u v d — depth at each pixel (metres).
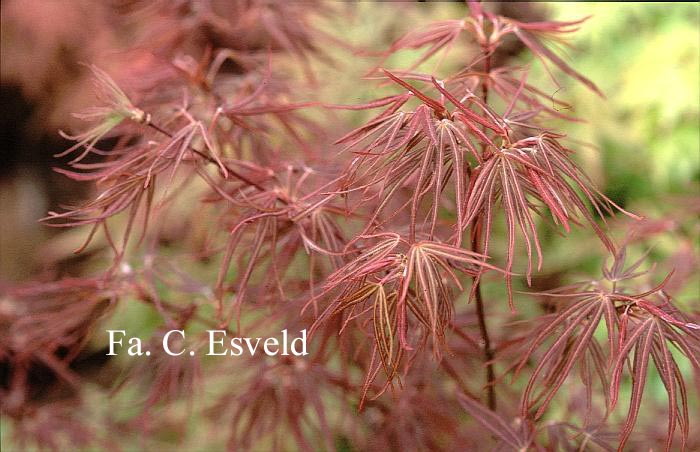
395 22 0.99
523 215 0.46
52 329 0.62
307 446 0.60
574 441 0.55
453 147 0.46
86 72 1.20
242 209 0.56
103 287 0.61
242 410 0.60
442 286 0.47
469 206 0.45
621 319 0.48
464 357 0.63
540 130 0.50
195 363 0.61
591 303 0.49
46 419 0.69
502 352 0.54
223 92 0.63
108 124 0.53
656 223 0.70
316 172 0.57
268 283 0.57
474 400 0.56
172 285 0.62
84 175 0.52
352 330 0.56
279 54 0.71
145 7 0.69
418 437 0.61
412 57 0.93
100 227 1.03
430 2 1.07
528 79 0.99
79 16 1.11
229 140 0.58
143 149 0.53
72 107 1.21
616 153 1.14
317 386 0.60
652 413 0.66
